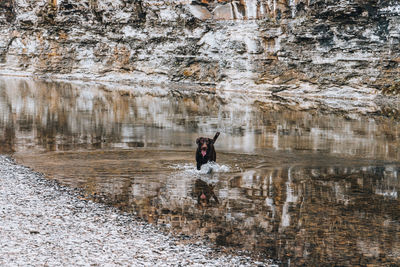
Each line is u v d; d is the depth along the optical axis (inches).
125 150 602.5
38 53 2197.3
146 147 625.6
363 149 641.0
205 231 332.5
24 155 567.8
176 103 1226.6
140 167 512.4
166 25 1886.1
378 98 1374.3
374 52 1413.6
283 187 447.2
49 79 2030.0
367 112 1083.3
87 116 951.0
